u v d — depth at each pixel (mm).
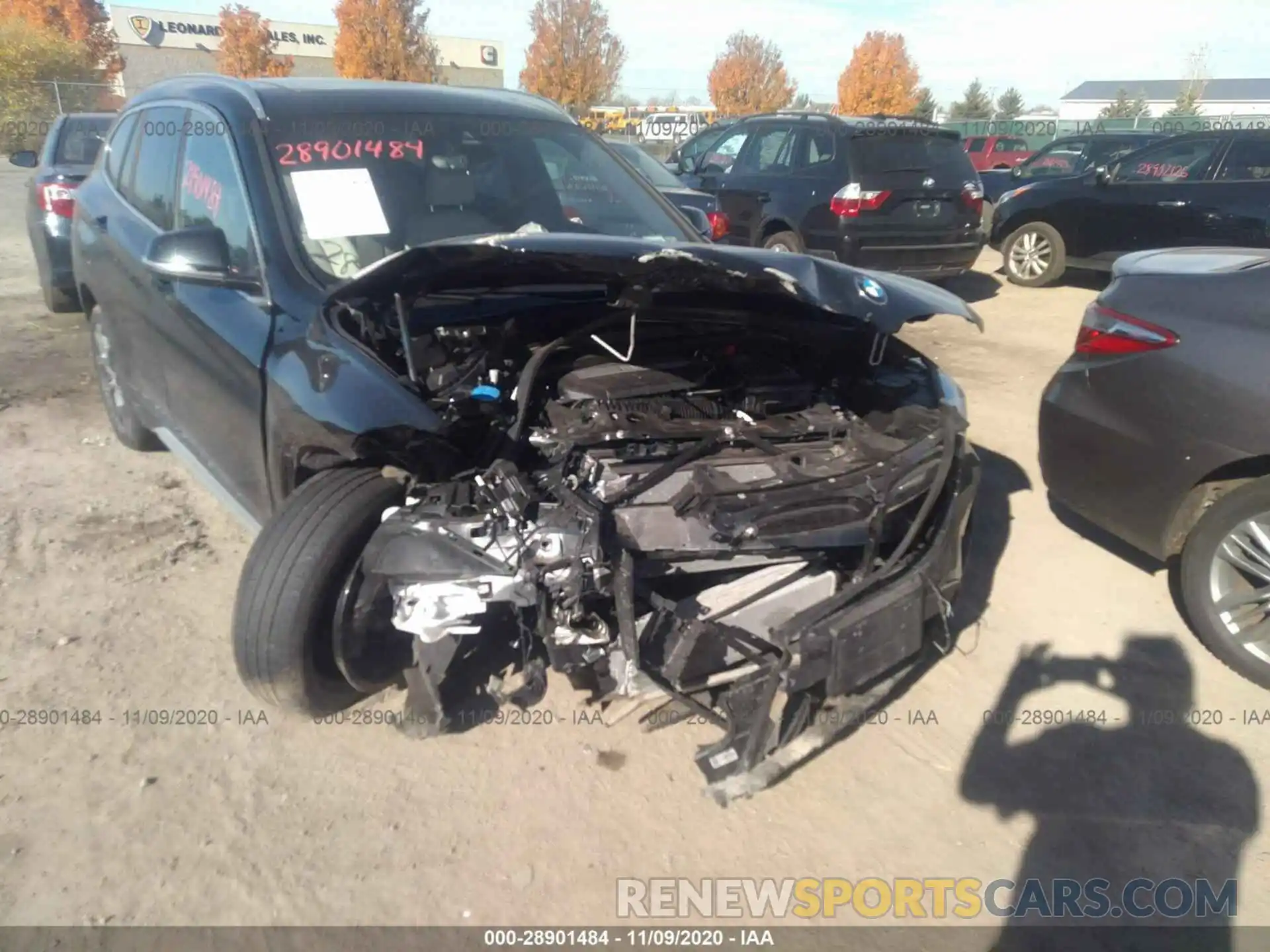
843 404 3562
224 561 4168
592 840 2766
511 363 3260
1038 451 4188
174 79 4703
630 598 2637
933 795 2969
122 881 2576
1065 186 10430
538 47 31266
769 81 36156
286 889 2572
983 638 3754
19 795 2840
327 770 2986
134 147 4734
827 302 2930
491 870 2656
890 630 2787
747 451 3164
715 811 2877
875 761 3104
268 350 3172
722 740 2787
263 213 3471
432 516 2705
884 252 9359
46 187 7816
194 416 3873
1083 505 3980
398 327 3191
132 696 3283
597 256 2785
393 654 3006
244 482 3520
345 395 2807
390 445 2744
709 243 4402
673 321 3457
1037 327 8742
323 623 2812
